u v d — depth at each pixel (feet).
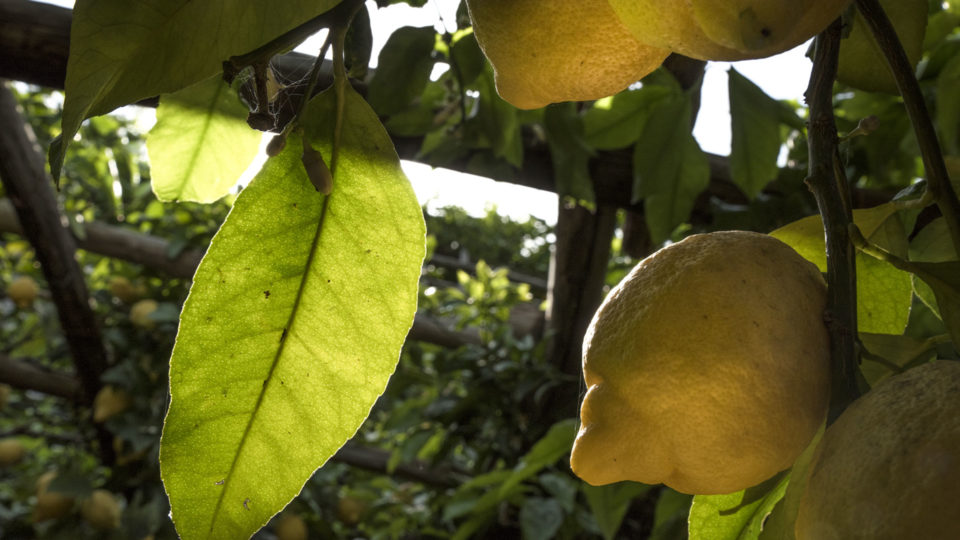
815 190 1.17
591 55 1.08
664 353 1.05
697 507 1.27
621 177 4.79
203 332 1.17
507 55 1.11
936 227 1.52
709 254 1.11
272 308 1.18
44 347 8.86
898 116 3.96
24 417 10.03
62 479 7.57
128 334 7.93
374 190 1.18
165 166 1.61
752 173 3.79
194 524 1.16
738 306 1.06
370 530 8.52
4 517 9.27
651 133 3.81
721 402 1.04
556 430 4.42
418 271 1.19
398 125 3.76
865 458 0.95
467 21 2.25
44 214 6.88
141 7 1.07
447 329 7.67
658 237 3.96
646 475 1.08
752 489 1.18
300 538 7.95
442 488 8.00
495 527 6.63
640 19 0.99
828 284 1.12
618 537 5.94
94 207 8.22
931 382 0.97
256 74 1.12
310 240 1.18
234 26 1.11
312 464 1.19
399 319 1.19
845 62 1.60
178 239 7.68
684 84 3.74
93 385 8.10
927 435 0.92
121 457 8.07
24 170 6.65
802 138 4.68
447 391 7.79
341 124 1.17
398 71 2.39
